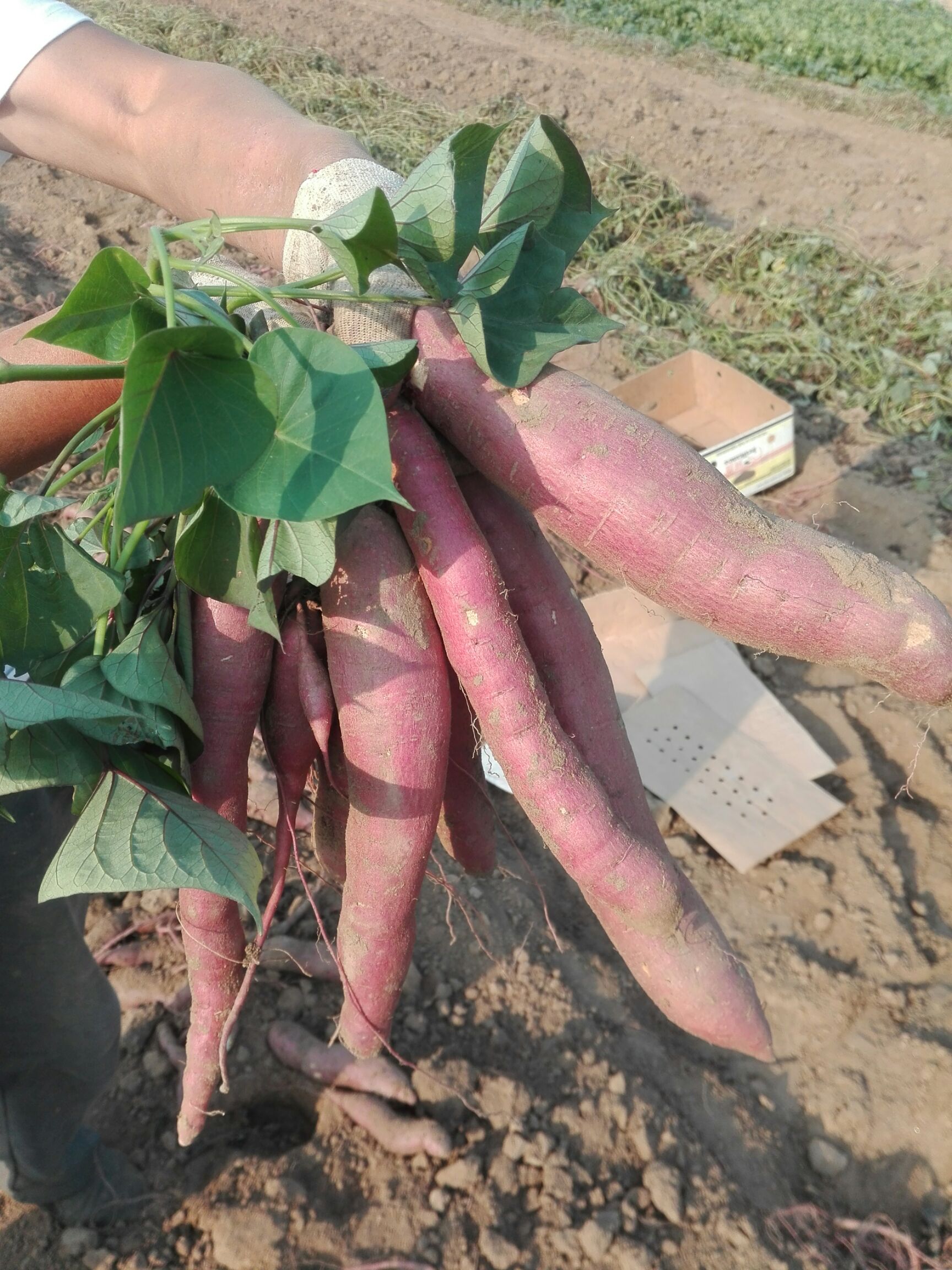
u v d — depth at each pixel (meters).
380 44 9.01
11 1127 2.02
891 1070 2.88
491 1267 2.40
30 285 5.28
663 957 1.45
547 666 1.40
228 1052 2.69
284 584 1.32
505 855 3.31
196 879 1.07
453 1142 2.57
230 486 0.92
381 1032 1.48
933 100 9.00
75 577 1.14
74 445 1.13
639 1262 2.41
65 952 1.83
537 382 1.18
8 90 1.59
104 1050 2.08
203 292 1.11
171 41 8.23
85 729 1.13
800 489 4.68
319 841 1.62
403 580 1.25
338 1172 2.53
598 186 6.69
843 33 10.16
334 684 1.29
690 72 9.28
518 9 10.42
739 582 1.16
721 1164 2.65
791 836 3.42
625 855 1.29
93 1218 2.39
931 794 3.65
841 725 3.83
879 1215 2.64
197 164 1.47
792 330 5.77
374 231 0.99
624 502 1.15
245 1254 2.36
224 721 1.32
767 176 7.38
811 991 3.05
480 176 1.12
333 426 0.91
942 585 4.24
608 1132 2.65
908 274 6.18
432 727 1.28
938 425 4.99
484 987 2.90
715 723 3.71
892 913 3.25
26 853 1.63
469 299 1.13
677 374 4.79
